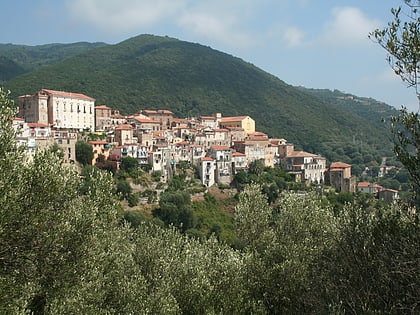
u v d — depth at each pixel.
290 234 35.88
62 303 22.55
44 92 144.50
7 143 22.45
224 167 137.50
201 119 190.38
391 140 19.53
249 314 28.78
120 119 164.12
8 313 19.27
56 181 21.80
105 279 27.53
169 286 30.19
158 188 119.69
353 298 23.12
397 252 20.59
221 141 164.62
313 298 26.56
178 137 161.75
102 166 119.50
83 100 153.62
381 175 173.38
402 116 19.30
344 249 25.39
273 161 159.50
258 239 38.69
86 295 24.42
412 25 18.84
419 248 19.47
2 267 20.53
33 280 21.14
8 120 23.02
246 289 30.41
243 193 42.44
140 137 142.50
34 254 20.84
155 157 128.75
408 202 20.31
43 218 20.81
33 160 22.77
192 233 89.38
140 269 33.16
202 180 132.25
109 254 29.16
